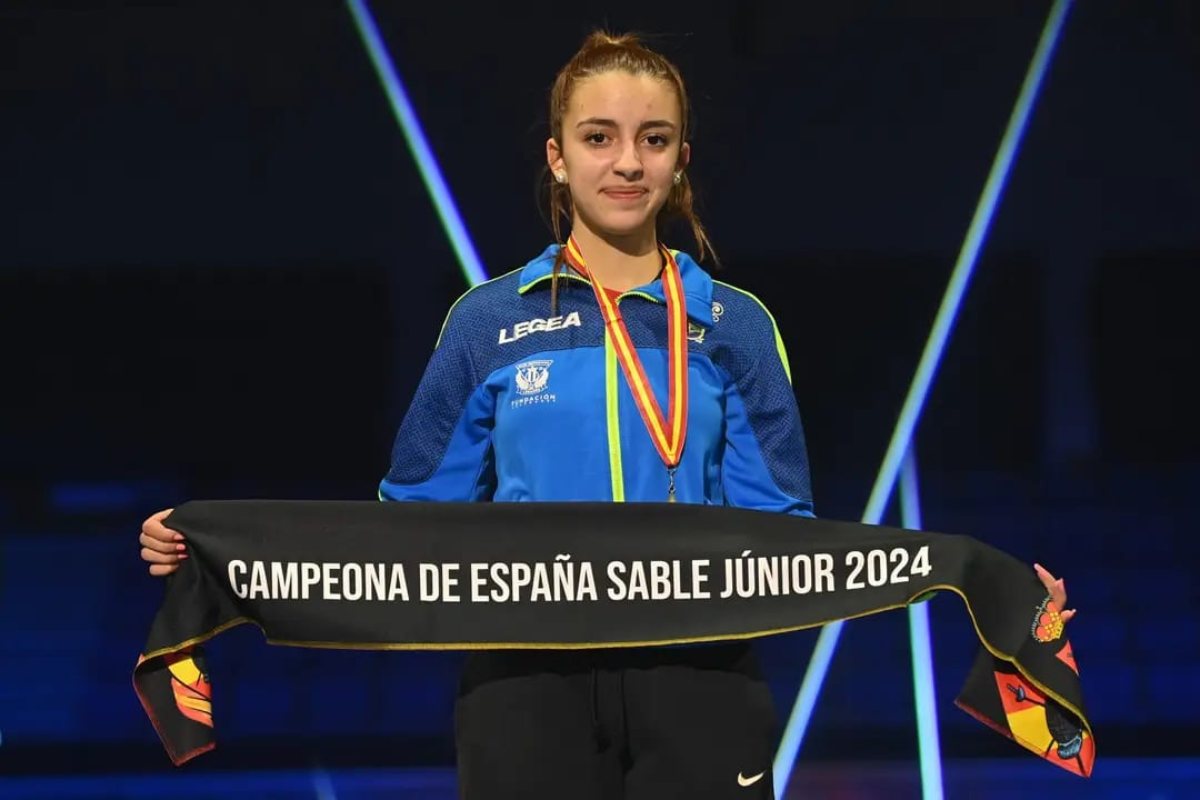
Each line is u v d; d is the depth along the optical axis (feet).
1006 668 13.26
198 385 58.13
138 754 37.96
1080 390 54.90
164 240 50.21
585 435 13.20
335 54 48.98
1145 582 49.88
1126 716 42.57
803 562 13.17
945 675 42.42
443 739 39.29
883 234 49.52
